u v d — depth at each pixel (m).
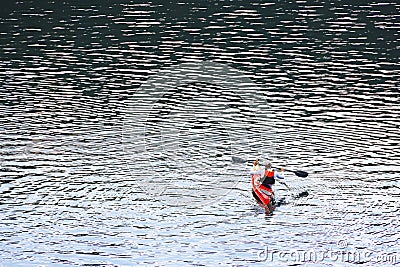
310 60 62.75
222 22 73.44
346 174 42.59
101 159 45.00
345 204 39.12
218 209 38.97
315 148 46.22
